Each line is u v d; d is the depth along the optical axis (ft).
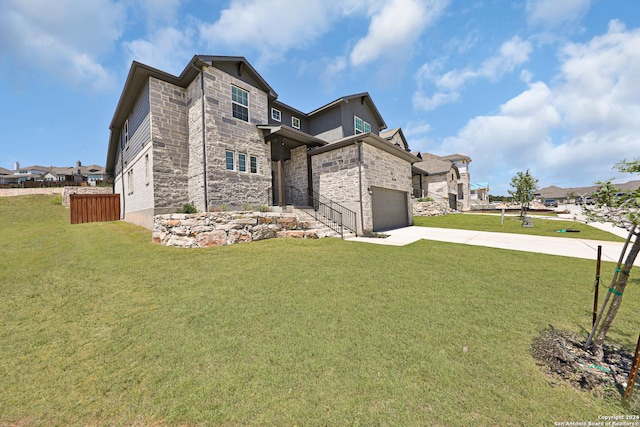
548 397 6.34
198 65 31.96
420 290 13.56
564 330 9.54
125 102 39.37
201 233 23.99
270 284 14.34
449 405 6.10
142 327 9.93
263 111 39.81
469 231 39.37
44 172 167.84
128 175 44.52
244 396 6.49
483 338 8.98
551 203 123.65
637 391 6.38
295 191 46.47
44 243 25.31
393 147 41.91
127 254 20.75
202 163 32.04
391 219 44.80
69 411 6.17
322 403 6.22
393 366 7.50
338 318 10.52
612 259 20.24
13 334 9.49
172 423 5.81
